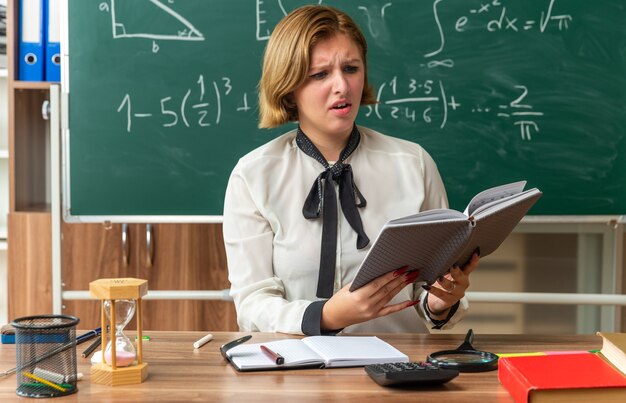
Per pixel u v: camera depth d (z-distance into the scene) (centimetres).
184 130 242
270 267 168
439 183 178
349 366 124
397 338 144
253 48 240
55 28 249
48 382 107
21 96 252
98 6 239
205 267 250
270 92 169
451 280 144
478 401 106
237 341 134
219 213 243
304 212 166
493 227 131
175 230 249
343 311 138
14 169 246
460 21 240
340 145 173
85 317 247
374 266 126
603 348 117
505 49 240
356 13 240
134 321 252
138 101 241
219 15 240
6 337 139
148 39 240
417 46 240
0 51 262
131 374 114
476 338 145
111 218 242
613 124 241
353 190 168
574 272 261
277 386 112
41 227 245
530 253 262
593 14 239
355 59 163
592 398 99
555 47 240
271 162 172
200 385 113
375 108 242
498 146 242
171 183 243
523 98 241
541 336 147
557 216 243
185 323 251
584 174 242
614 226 243
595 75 240
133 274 249
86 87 240
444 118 241
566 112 241
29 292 246
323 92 161
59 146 238
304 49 160
